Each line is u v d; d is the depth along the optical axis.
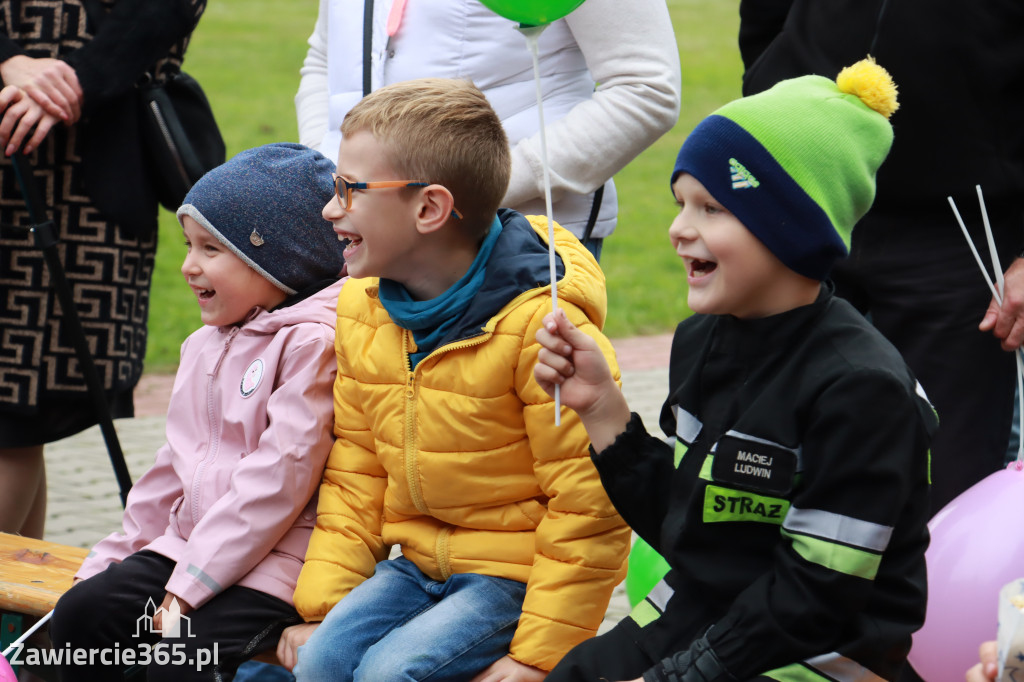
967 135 3.55
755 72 4.01
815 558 2.32
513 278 2.97
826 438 2.36
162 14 4.36
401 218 2.98
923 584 2.43
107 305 4.46
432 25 3.74
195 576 3.13
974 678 2.38
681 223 2.55
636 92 3.64
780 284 2.50
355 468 3.23
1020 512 2.96
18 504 4.46
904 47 3.58
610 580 2.93
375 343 3.13
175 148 4.49
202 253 3.44
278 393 3.30
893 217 3.70
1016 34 3.50
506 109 3.75
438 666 2.86
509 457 2.99
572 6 2.58
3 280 4.38
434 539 3.09
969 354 3.62
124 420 7.59
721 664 2.38
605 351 2.97
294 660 3.08
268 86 20.33
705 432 2.59
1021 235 3.69
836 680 2.36
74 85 4.21
